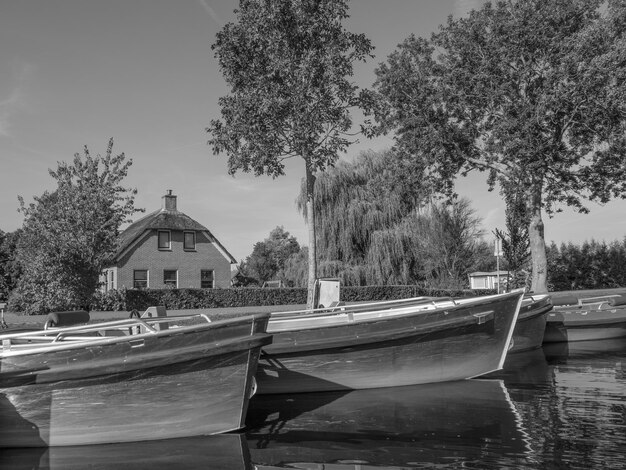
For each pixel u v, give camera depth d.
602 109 24.97
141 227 39.44
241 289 33.19
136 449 7.09
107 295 29.55
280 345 9.84
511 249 29.23
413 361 10.38
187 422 7.61
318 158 17.30
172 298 31.45
